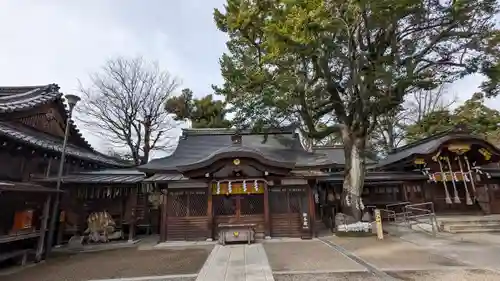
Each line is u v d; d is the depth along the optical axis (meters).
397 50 12.27
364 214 13.66
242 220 12.03
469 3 10.88
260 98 13.13
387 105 12.59
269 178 12.25
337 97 13.88
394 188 16.58
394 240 10.40
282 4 11.70
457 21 11.62
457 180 15.66
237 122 14.41
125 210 13.23
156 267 7.49
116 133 24.41
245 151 11.69
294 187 12.47
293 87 12.32
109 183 12.37
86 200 12.91
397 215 15.36
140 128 25.44
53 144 12.48
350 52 12.01
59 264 8.26
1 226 7.76
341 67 14.01
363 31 12.72
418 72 12.36
